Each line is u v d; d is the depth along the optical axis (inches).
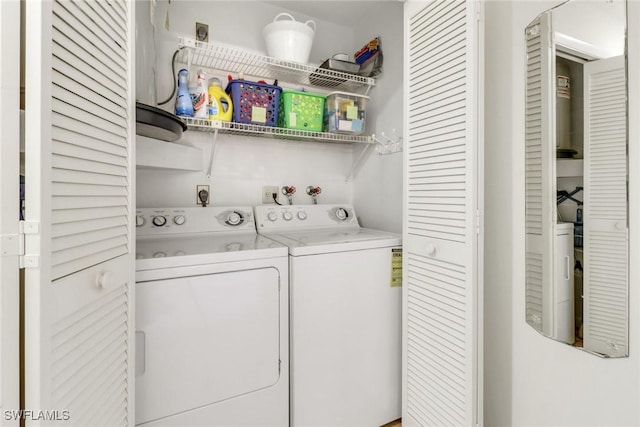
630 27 36.2
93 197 31.4
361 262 63.0
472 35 47.2
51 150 24.6
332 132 76.6
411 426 61.1
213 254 50.7
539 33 46.6
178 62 72.6
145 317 45.9
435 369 55.5
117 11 36.0
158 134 56.1
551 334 45.3
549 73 45.2
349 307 61.9
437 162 54.4
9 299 22.4
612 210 38.0
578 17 41.2
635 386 36.8
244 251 53.0
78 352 29.4
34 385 23.6
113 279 35.2
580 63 41.0
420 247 58.5
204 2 76.0
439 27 53.4
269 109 69.4
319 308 58.9
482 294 49.0
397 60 78.5
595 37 39.2
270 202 84.2
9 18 22.3
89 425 31.4
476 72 47.3
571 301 42.7
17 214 23.0
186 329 48.6
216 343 50.8
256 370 54.0
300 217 81.2
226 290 51.5
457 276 50.9
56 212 25.6
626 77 36.2
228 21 78.5
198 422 49.5
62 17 26.0
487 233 55.9
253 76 80.4
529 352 49.2
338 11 86.2
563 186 43.6
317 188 88.8
